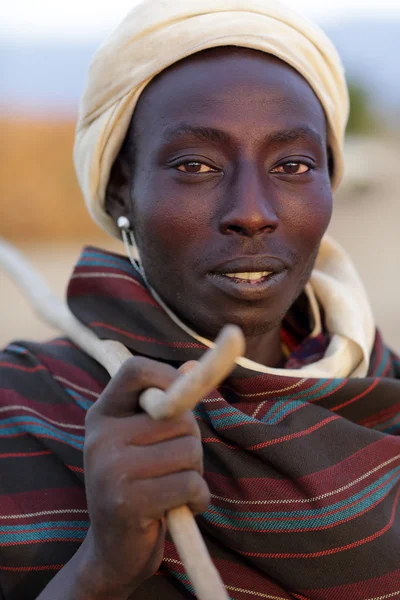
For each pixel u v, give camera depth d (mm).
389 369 1916
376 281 8195
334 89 1712
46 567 1527
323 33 1724
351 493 1522
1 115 13555
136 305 1679
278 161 1557
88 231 11836
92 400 1702
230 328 948
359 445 1588
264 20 1597
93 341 1700
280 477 1530
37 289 2154
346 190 15305
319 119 1633
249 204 1482
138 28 1603
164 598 1497
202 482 1166
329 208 1625
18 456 1629
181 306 1598
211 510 1522
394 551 1521
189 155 1535
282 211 1547
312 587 1488
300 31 1654
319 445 1564
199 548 1118
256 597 1508
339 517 1490
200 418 1573
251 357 1739
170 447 1165
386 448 1615
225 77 1546
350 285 1941
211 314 1555
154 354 1648
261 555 1496
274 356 1810
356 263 9367
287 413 1588
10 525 1546
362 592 1485
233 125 1521
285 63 1605
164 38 1574
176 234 1540
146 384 1175
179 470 1161
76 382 1733
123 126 1653
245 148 1526
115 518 1151
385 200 14586
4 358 1805
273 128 1534
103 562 1228
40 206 11727
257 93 1544
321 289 1858
